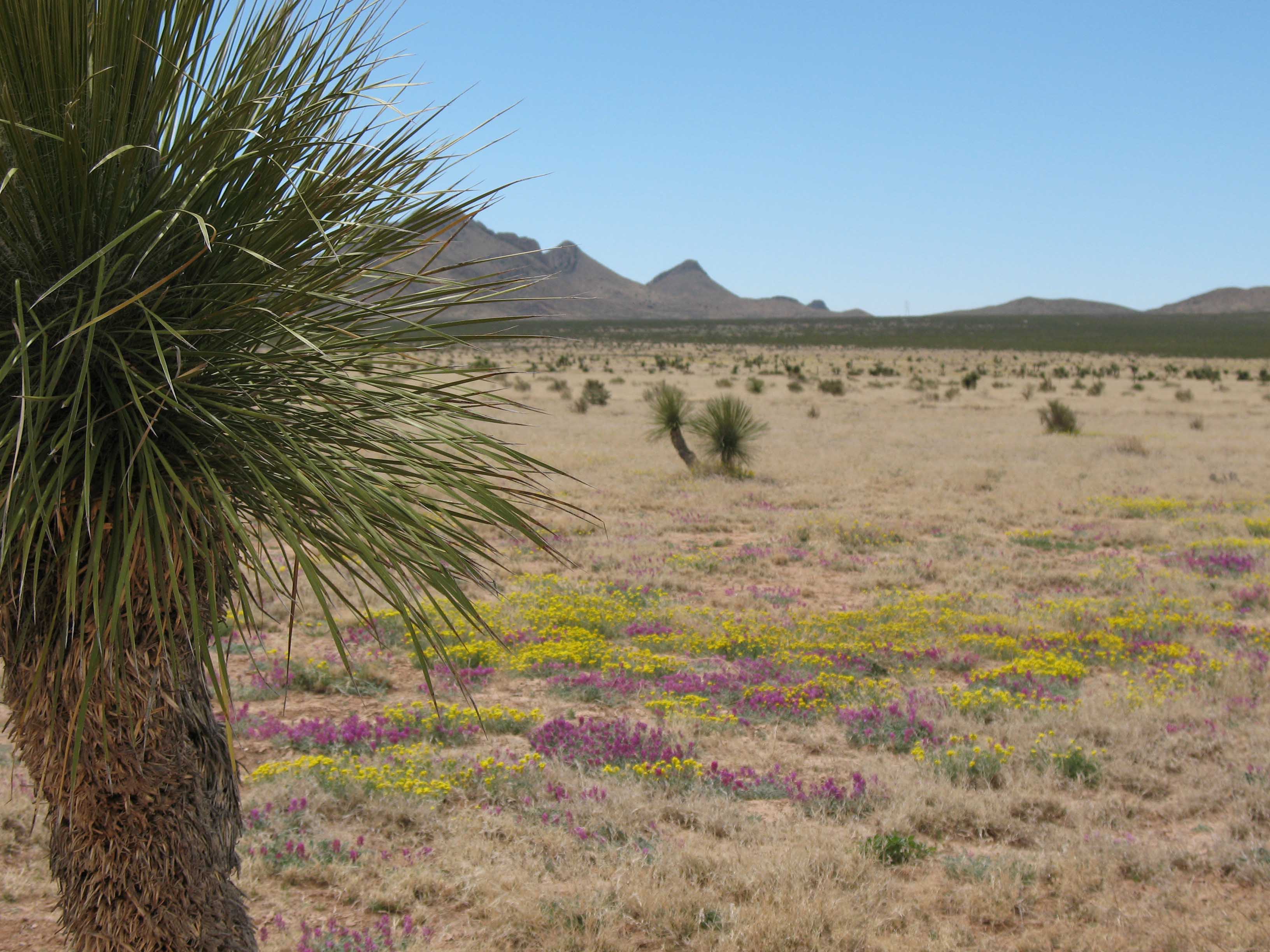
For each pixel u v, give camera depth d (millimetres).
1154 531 15742
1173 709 6910
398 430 2113
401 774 5441
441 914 4074
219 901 2455
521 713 6773
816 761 6172
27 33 1673
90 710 2082
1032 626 9625
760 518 16656
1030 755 6090
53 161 1729
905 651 8695
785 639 9094
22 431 1549
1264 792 5488
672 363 96062
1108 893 4379
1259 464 24438
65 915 2342
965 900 4258
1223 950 3893
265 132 1938
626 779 5617
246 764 5805
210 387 1836
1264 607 10859
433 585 1937
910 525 16141
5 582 1919
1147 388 65438
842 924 4008
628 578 11766
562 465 22188
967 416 40844
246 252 1677
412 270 2334
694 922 4004
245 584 1794
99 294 1457
